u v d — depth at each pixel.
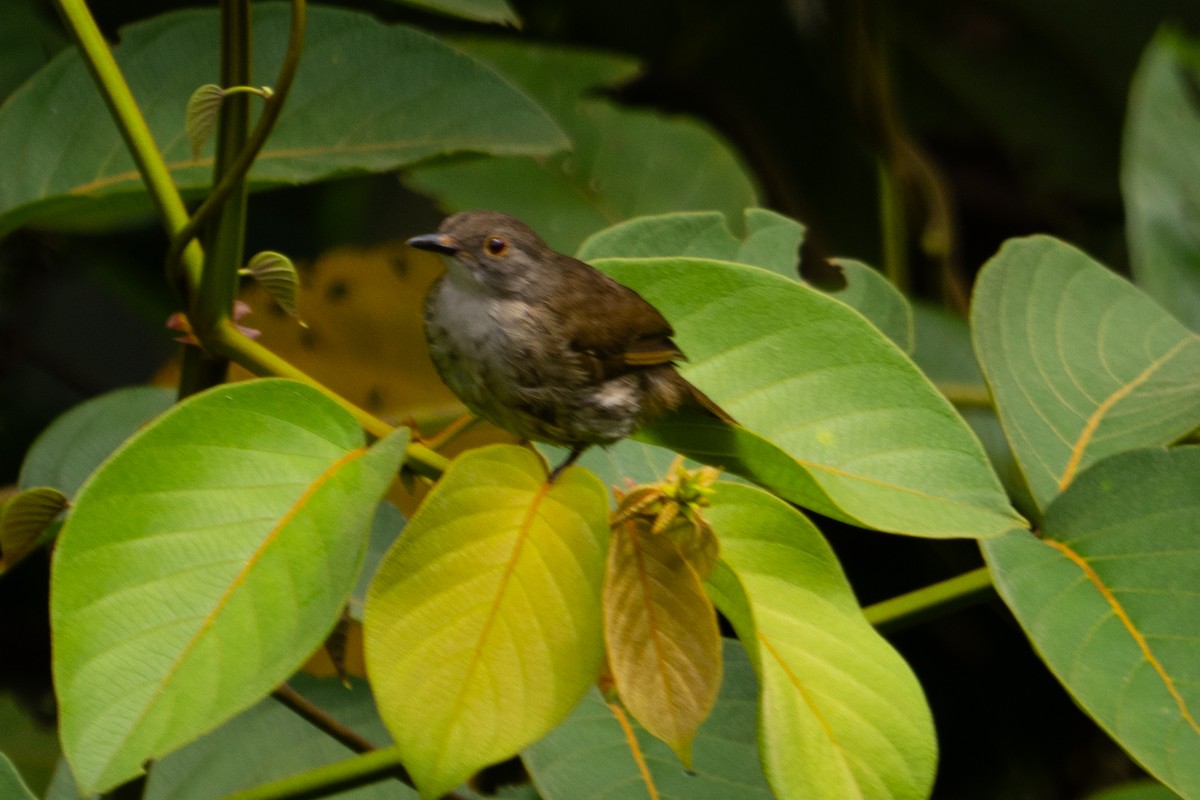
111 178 5.96
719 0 7.83
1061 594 5.84
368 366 6.18
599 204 6.78
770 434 5.83
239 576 5.73
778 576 5.79
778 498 5.79
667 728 5.73
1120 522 5.85
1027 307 5.95
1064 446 5.91
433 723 5.71
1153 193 6.46
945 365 6.27
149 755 5.70
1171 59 6.62
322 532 5.74
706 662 5.73
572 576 5.73
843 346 5.84
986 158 8.84
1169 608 5.83
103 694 5.70
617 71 6.98
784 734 5.75
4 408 6.74
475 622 5.72
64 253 6.63
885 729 5.76
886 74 7.48
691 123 6.96
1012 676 6.36
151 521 5.73
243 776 5.96
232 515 5.74
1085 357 5.95
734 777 5.86
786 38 7.87
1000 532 5.80
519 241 5.95
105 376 7.72
